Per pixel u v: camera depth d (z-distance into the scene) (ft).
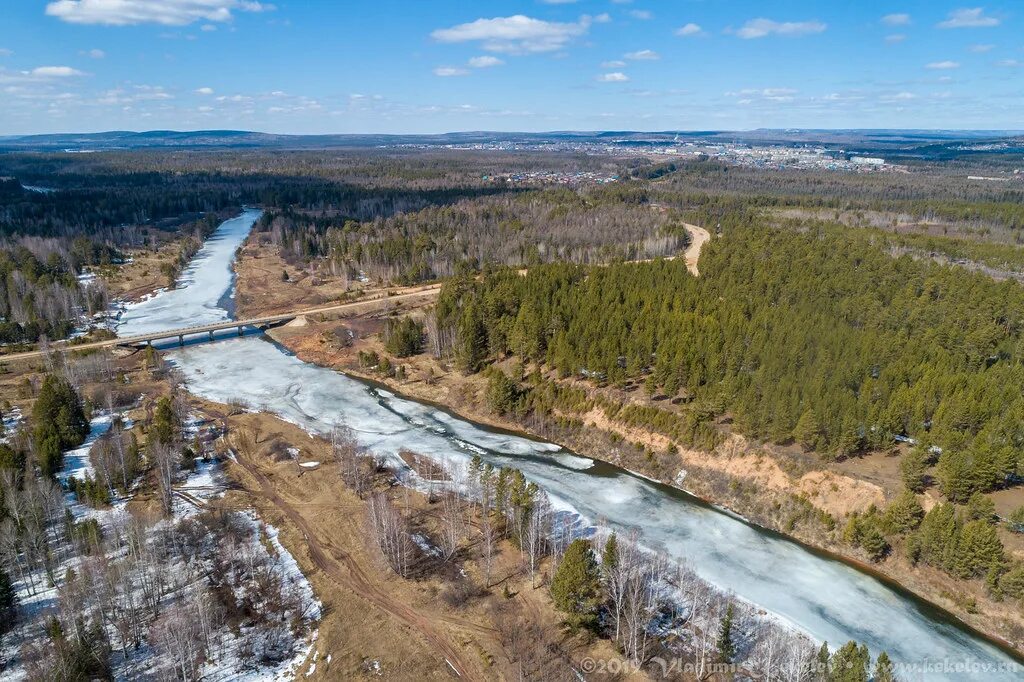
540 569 241.35
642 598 209.26
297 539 260.42
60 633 188.34
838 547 261.85
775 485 288.71
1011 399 287.48
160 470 284.00
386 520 245.04
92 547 230.68
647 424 337.93
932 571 240.53
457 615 218.59
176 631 188.75
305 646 205.05
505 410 379.76
